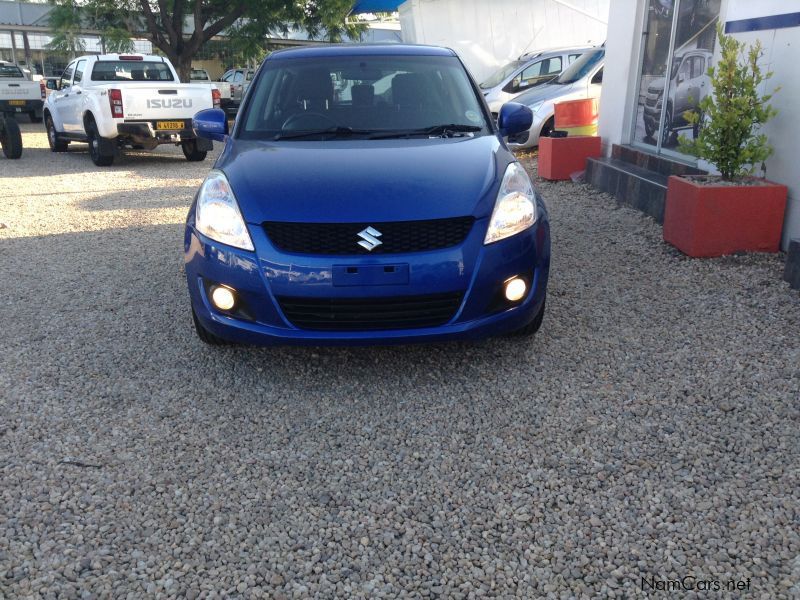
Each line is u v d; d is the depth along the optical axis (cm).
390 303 329
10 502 264
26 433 314
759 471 274
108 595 218
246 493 270
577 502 260
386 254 324
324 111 439
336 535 246
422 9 1642
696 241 521
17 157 1296
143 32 2069
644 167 755
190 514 257
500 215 342
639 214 671
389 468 285
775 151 530
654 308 446
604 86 875
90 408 337
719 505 255
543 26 1677
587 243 596
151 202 856
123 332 431
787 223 520
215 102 1217
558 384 351
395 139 411
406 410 331
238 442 306
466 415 325
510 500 263
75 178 1059
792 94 508
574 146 871
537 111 1137
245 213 337
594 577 223
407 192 338
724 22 612
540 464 285
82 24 2192
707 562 228
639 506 257
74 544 241
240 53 2130
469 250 330
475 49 1677
